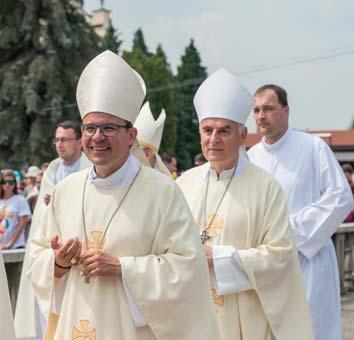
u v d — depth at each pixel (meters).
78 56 31.64
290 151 5.82
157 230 3.58
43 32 30.98
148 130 5.96
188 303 3.54
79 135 6.27
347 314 8.84
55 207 3.82
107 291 3.54
